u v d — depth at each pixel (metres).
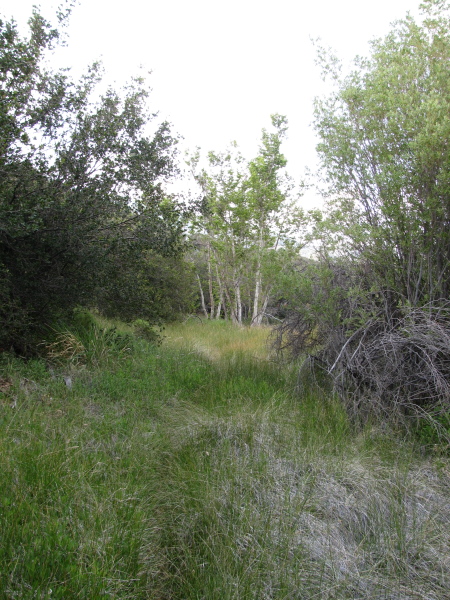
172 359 7.94
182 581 2.82
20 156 6.32
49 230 6.86
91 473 3.57
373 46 6.40
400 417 5.11
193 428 4.84
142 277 9.25
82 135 7.28
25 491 3.15
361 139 6.04
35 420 4.43
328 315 6.16
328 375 6.25
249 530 3.17
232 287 22.50
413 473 4.22
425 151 5.31
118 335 8.16
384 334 5.55
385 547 3.17
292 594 2.73
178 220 8.50
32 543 2.64
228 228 20.58
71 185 7.05
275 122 19.66
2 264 6.33
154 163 7.91
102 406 5.53
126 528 2.99
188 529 3.25
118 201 7.46
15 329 6.71
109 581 2.50
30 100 7.11
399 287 5.87
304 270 6.63
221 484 3.70
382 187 5.77
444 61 5.75
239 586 2.71
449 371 5.18
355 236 5.80
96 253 7.15
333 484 3.88
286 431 4.87
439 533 3.36
